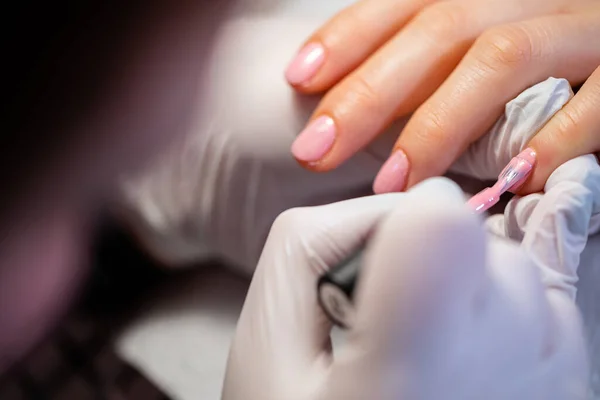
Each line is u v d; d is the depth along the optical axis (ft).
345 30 1.05
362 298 0.79
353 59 1.05
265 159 1.12
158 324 1.20
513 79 0.98
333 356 0.89
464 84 0.98
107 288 1.17
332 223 0.90
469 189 1.03
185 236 1.23
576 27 1.01
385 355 0.79
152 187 1.17
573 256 0.91
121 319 1.19
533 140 0.95
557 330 0.87
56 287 0.81
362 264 0.82
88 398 1.08
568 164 0.93
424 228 0.77
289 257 0.90
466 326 0.81
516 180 0.94
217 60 0.97
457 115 0.98
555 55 0.99
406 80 1.02
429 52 1.02
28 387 1.06
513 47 0.98
